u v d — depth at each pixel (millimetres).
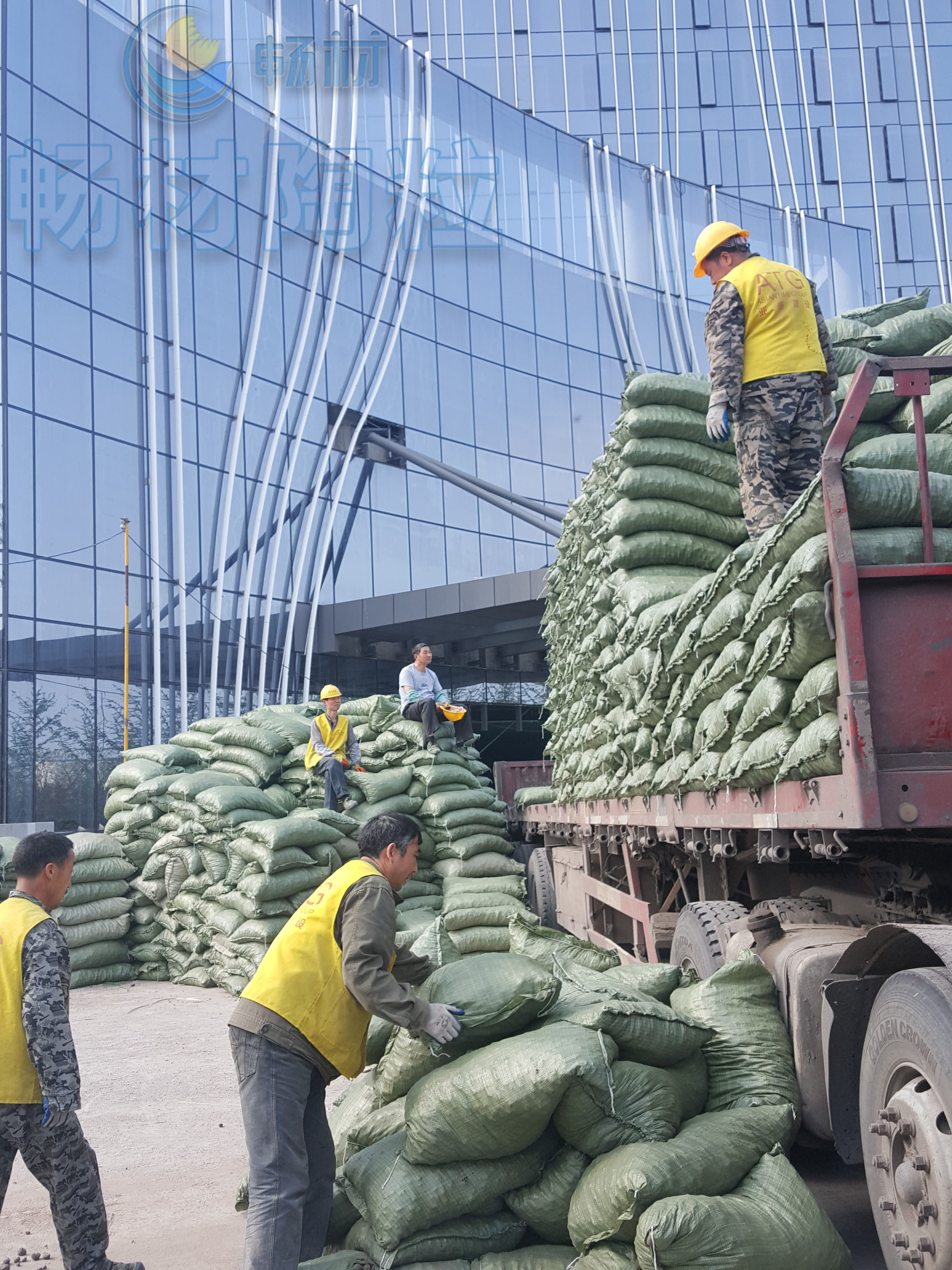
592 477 7730
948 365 3354
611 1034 3314
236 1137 5426
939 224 49188
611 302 37688
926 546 3250
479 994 3432
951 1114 2701
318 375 30172
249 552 27719
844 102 49719
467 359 34031
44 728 22234
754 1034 3715
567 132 45688
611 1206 2936
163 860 10773
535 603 25906
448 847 11219
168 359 26266
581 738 7484
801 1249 2865
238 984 9742
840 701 3145
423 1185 3250
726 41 49969
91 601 23547
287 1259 2943
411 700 11867
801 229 42750
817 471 5039
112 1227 4195
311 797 11320
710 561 6426
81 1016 9055
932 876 3910
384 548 31094
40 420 22891
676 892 6348
